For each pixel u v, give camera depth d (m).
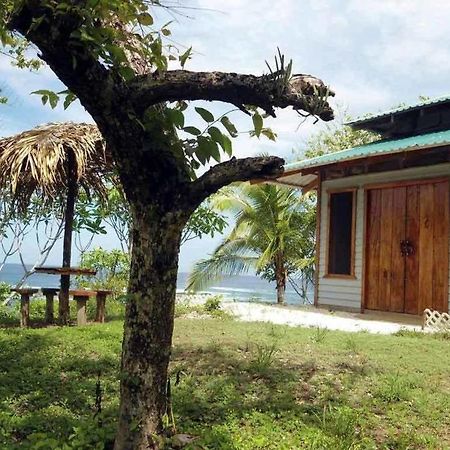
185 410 4.82
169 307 3.60
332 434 4.39
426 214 11.79
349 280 13.16
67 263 9.86
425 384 5.83
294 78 3.33
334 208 13.69
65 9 3.06
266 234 18.30
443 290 11.36
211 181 3.47
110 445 3.88
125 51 3.63
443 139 10.20
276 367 6.20
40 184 8.91
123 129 3.41
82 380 5.82
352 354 7.11
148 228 3.53
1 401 5.05
